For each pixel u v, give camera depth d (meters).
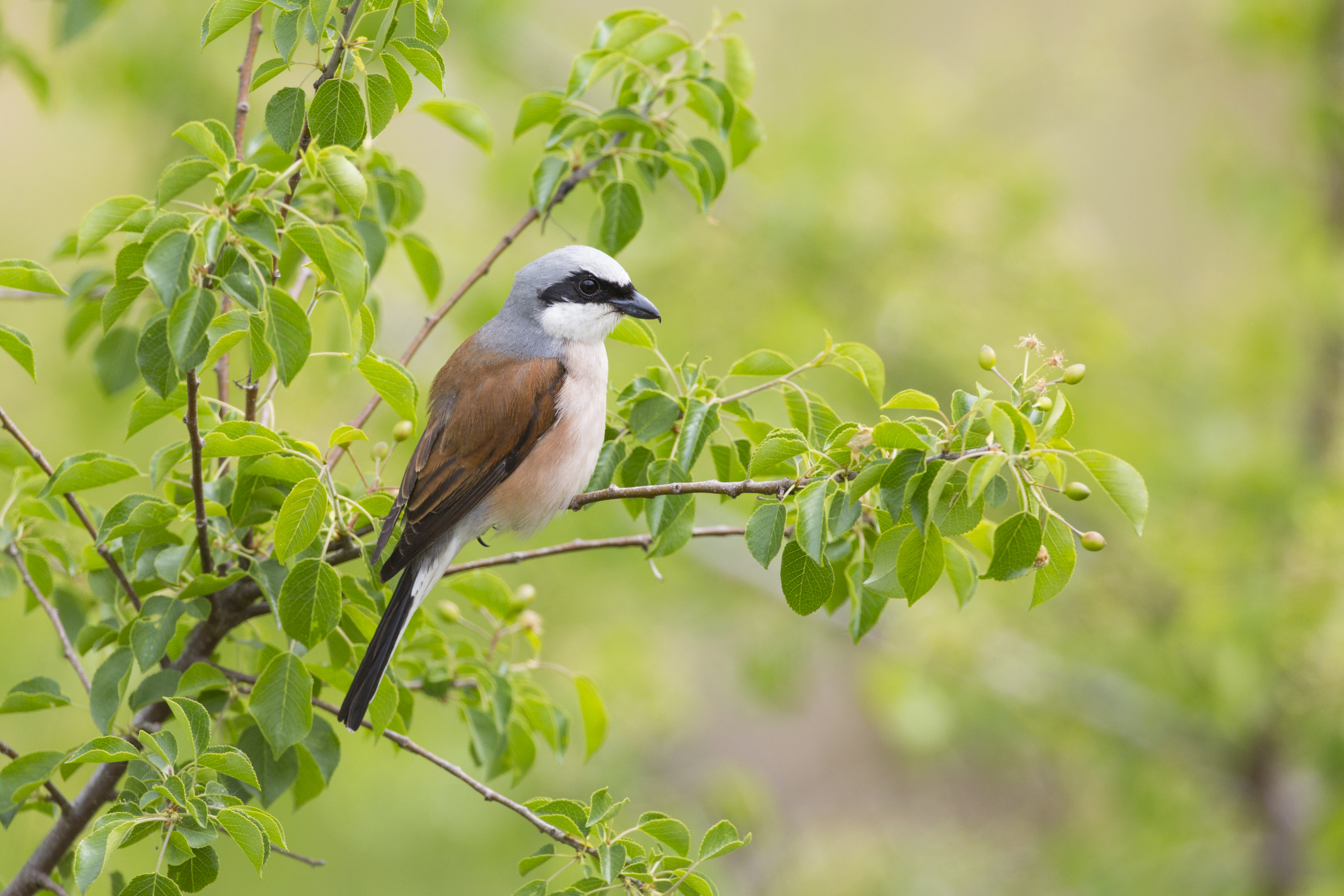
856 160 13.54
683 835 4.71
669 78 6.39
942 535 4.40
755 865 13.90
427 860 13.66
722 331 12.99
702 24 14.12
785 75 14.48
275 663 4.80
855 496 4.39
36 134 14.48
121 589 5.79
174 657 5.40
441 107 6.43
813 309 13.42
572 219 12.80
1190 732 13.09
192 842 4.11
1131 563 12.58
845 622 12.65
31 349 4.73
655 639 13.68
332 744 5.39
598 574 13.20
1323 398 13.08
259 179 4.35
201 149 4.40
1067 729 13.52
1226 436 12.40
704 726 17.94
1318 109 12.74
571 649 12.98
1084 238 13.82
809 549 4.40
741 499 12.35
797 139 13.90
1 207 14.05
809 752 18.84
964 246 12.73
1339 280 12.27
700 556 13.08
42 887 5.23
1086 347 12.43
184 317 4.08
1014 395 4.53
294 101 4.84
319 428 11.03
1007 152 13.45
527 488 6.81
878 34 15.84
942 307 12.48
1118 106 15.60
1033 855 14.48
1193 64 13.86
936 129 13.46
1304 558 11.44
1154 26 13.66
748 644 13.70
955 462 4.23
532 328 7.06
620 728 12.91
